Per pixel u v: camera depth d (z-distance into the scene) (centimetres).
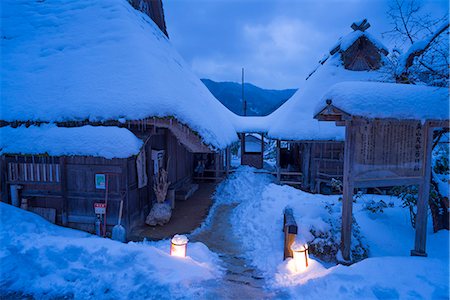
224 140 1049
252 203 905
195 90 1158
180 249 514
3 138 677
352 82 474
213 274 470
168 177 1009
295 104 1225
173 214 896
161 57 912
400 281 369
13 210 655
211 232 746
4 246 470
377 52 1242
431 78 595
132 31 859
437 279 370
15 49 866
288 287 417
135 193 748
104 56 790
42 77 775
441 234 588
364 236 629
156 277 396
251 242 664
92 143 636
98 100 697
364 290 350
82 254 444
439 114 452
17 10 986
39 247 456
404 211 757
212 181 1423
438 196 609
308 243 550
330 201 840
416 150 502
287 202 804
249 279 468
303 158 1238
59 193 698
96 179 678
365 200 898
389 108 441
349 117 445
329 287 370
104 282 385
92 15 914
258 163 1664
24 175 705
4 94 748
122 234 623
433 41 596
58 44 855
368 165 489
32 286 377
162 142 972
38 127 698
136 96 696
